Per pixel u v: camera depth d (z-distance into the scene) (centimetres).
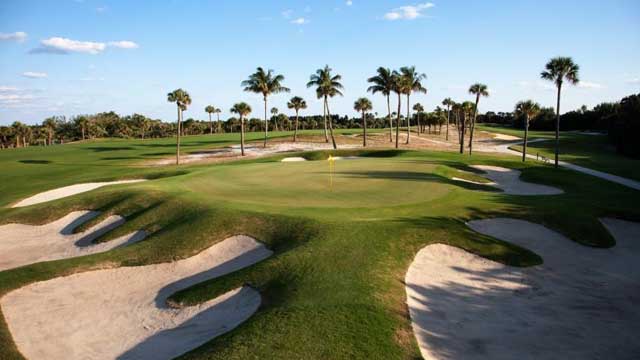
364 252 1683
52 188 3853
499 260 1767
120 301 1631
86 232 2552
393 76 7931
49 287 1717
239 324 1346
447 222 2023
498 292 1552
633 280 1658
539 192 3212
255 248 1920
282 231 1975
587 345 1234
